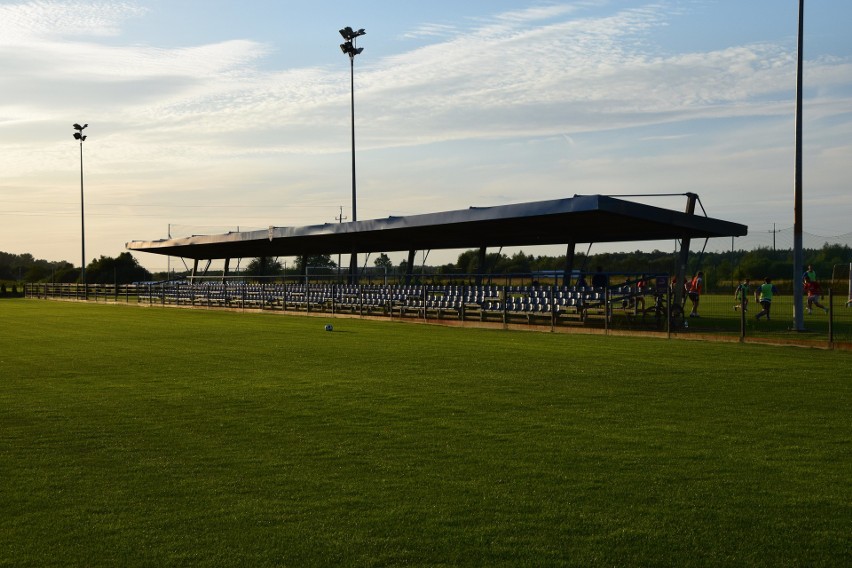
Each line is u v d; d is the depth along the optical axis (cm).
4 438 923
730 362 1533
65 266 8350
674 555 546
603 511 637
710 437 888
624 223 2497
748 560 537
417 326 2728
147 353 1867
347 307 3522
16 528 612
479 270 3359
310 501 670
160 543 579
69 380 1410
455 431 935
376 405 1115
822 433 904
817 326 2291
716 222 2266
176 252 5197
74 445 885
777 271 4319
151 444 887
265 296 4203
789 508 640
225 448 863
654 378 1337
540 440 883
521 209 2406
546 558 542
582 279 2902
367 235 3391
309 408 1098
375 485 714
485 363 1580
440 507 650
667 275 2295
